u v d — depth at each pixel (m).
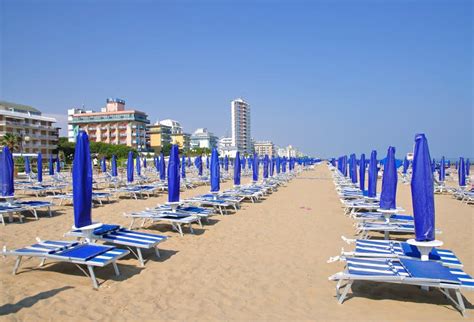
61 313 4.32
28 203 10.89
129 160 18.66
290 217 11.59
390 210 8.27
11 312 4.29
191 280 5.66
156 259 6.70
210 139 125.12
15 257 6.46
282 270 6.26
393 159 8.35
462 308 4.54
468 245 8.05
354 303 4.89
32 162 46.69
